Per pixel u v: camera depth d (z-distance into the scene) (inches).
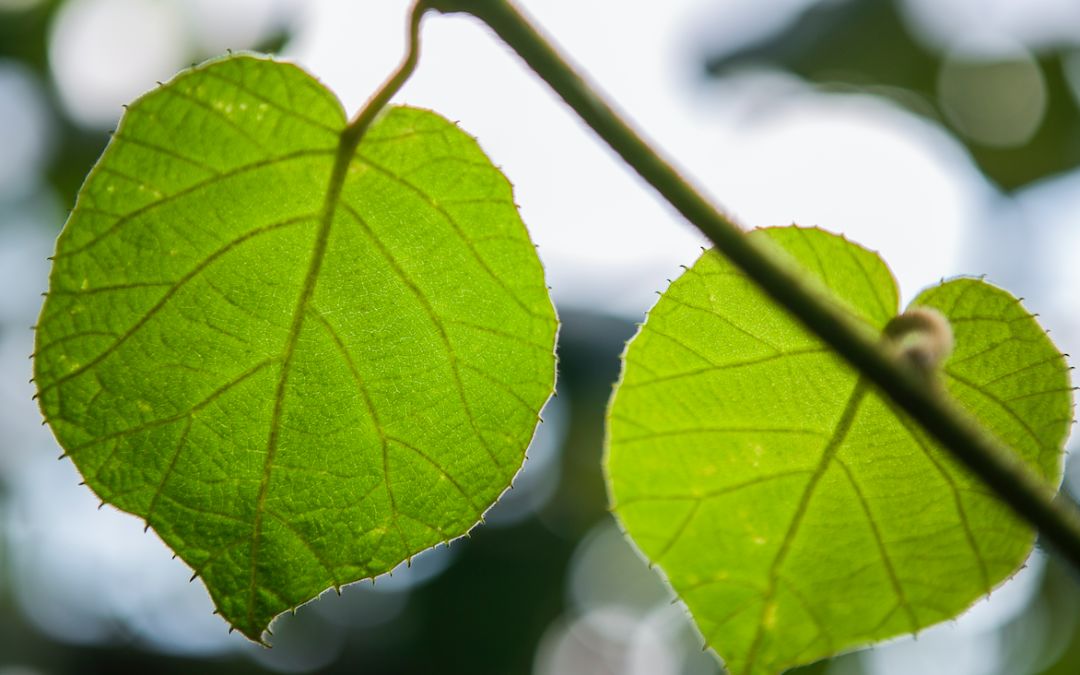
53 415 27.0
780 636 28.4
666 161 24.9
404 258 27.3
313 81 26.8
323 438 27.6
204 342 27.2
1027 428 27.4
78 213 26.8
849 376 27.6
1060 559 24.5
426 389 27.6
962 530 28.0
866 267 27.1
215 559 27.4
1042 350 27.3
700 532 28.2
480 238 27.2
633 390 27.9
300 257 27.2
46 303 26.8
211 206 27.0
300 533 27.6
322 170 27.0
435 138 26.9
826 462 27.9
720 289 27.4
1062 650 49.8
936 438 24.6
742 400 27.8
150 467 27.3
